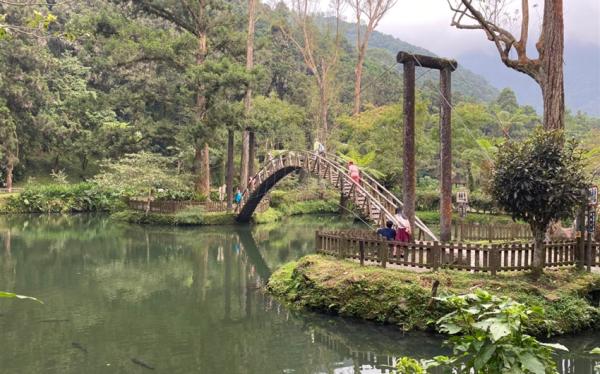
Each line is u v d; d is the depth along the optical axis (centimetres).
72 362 953
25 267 1855
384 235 1329
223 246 2420
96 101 3347
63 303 1380
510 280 1101
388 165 3662
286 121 4331
